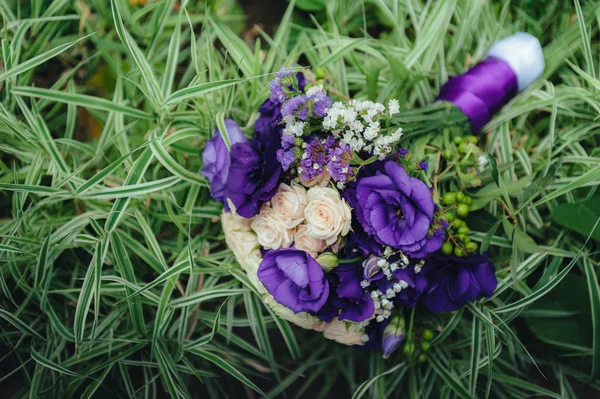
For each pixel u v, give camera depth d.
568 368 0.80
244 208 0.66
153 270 0.81
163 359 0.76
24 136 0.74
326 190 0.64
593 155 0.79
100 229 0.72
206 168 0.73
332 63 0.81
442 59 0.80
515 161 0.78
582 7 0.84
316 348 0.81
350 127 0.64
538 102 0.78
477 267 0.69
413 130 0.73
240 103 0.81
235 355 0.80
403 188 0.62
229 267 0.76
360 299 0.66
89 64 0.85
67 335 0.74
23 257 0.75
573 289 0.76
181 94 0.70
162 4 0.80
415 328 0.74
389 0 0.84
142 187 0.71
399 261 0.65
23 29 0.77
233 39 0.81
